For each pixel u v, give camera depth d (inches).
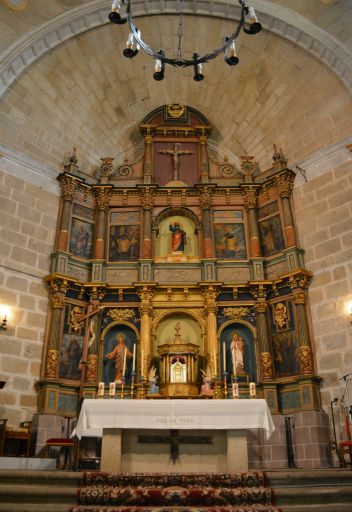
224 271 593.6
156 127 676.7
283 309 551.5
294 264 552.4
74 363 530.9
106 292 571.8
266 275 585.9
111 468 298.4
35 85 585.9
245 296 576.7
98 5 571.8
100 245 599.8
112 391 440.5
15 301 512.1
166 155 673.0
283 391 519.2
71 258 573.6
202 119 689.6
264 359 532.1
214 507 241.4
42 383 491.8
